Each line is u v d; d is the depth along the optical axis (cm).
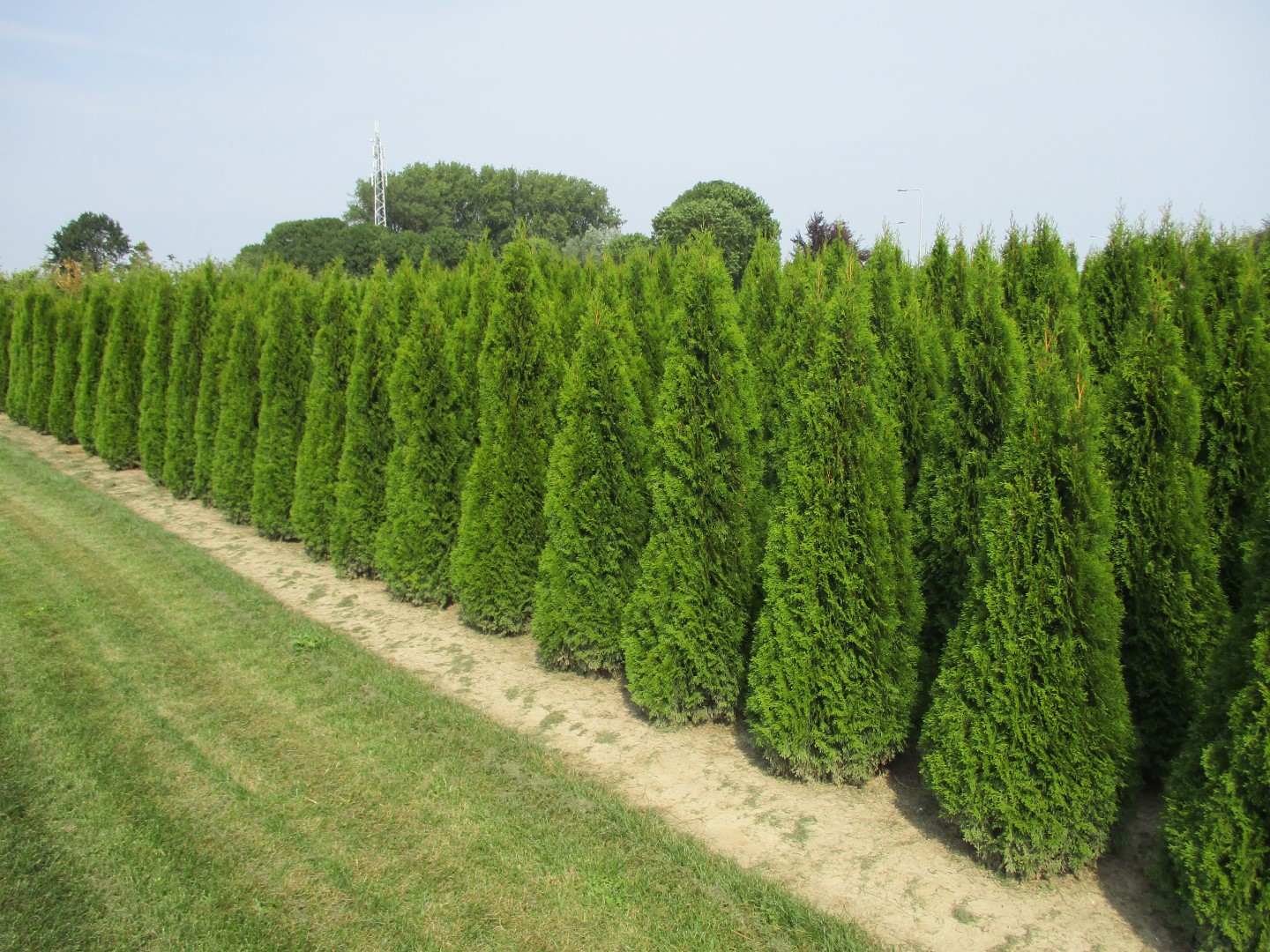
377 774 561
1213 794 371
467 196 6900
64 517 1262
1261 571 381
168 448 1427
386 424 984
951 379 577
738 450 613
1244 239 743
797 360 563
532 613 826
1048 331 492
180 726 629
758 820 514
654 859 466
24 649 775
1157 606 507
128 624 841
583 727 643
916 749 582
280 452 1157
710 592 614
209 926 420
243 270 1628
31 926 418
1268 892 350
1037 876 447
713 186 3816
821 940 401
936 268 810
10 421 2219
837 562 523
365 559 996
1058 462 444
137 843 486
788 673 537
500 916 424
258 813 516
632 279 1025
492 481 805
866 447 524
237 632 823
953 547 571
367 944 406
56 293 2086
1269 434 551
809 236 2198
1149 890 425
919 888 445
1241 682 377
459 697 698
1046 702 434
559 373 806
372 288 999
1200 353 596
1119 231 711
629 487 703
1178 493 504
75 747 595
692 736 626
